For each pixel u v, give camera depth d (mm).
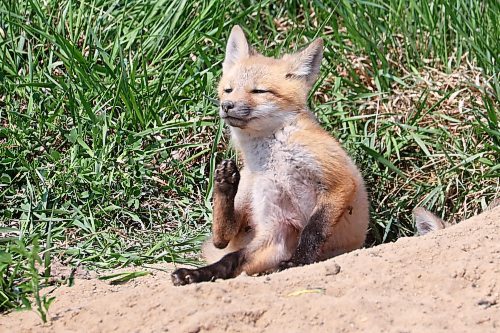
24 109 13344
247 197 10312
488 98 12977
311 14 15688
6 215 11531
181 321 7508
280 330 7266
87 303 8242
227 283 8125
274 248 10078
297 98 10555
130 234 11695
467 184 12844
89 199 11883
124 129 12867
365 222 10617
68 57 13430
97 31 14391
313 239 9820
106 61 13523
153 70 13930
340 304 7488
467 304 7770
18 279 9297
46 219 11258
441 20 14734
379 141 13344
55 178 12094
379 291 7965
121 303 8000
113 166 12383
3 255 8766
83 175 12117
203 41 14617
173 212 12352
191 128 13422
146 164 12789
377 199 12844
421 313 7430
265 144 10422
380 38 14852
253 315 7441
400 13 14922
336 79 13969
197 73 13586
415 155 13352
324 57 14414
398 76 14539
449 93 13570
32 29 13633
